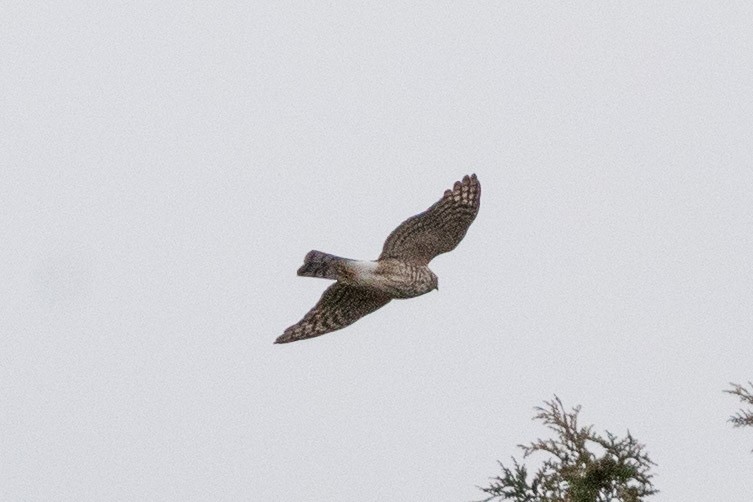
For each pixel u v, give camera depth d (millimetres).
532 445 12258
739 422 13445
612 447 11984
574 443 12109
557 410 12305
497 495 12281
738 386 13516
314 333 15383
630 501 11516
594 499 11859
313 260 14789
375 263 15102
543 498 12070
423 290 15570
